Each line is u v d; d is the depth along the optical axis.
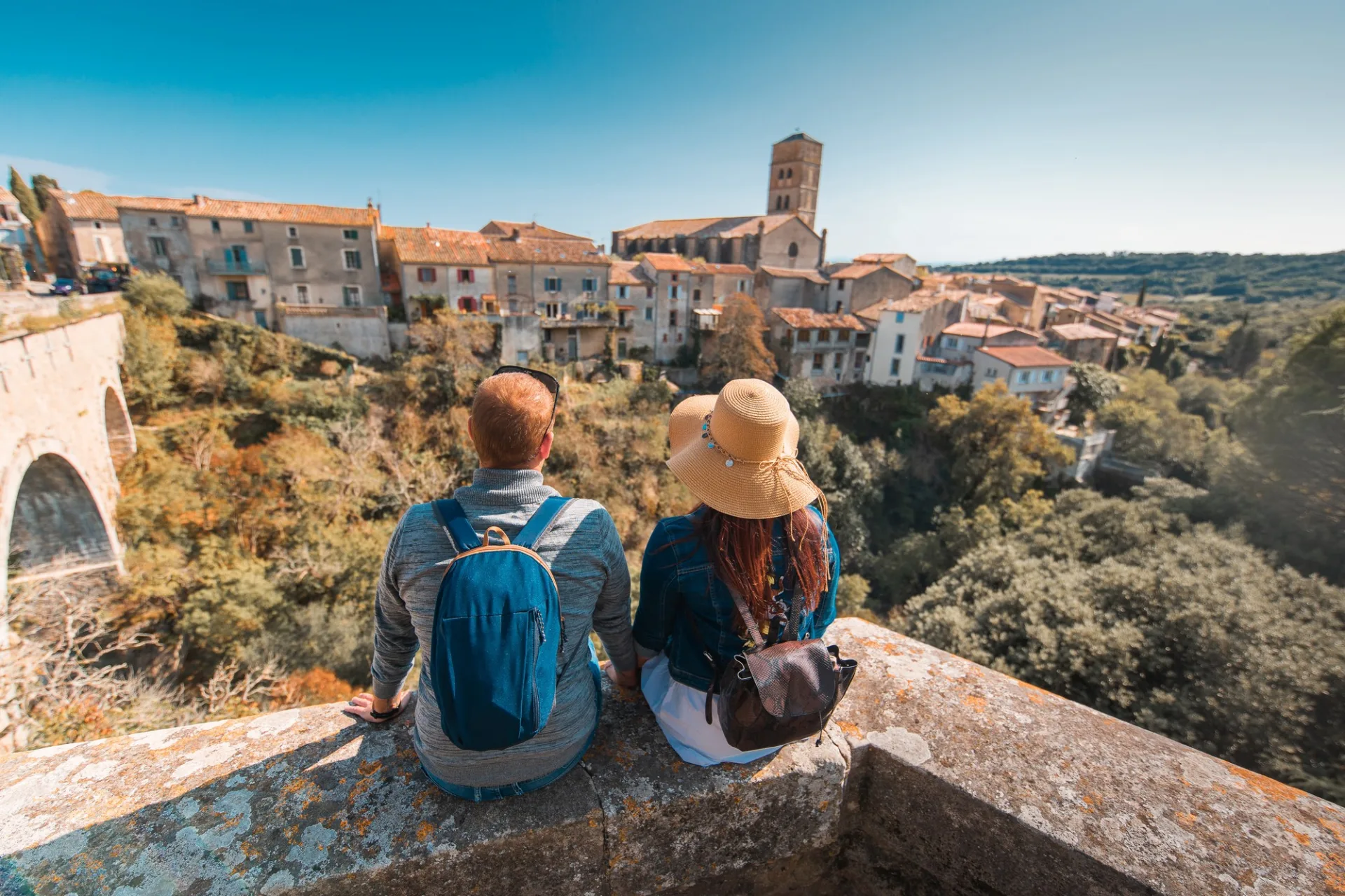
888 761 1.95
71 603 12.86
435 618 1.38
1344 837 1.67
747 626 1.63
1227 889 1.52
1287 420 22.56
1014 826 1.74
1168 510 23.56
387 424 29.34
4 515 11.48
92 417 17.36
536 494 1.59
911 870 2.02
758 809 1.81
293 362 30.67
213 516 19.39
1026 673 14.82
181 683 15.36
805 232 52.06
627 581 1.78
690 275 42.66
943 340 41.94
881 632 2.65
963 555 26.44
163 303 28.11
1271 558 19.50
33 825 1.56
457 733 1.32
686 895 1.85
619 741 1.89
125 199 31.09
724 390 1.69
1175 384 50.53
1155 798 1.79
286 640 15.75
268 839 1.54
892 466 34.59
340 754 1.81
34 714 8.93
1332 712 11.87
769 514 1.58
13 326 13.95
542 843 1.60
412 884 1.53
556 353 38.06
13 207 43.84
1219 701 12.47
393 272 37.47
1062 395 40.78
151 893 1.41
